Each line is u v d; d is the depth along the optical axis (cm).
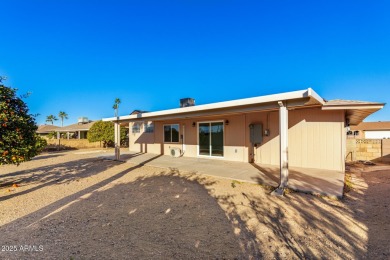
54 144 2359
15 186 633
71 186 640
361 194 539
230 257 269
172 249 288
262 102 619
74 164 1112
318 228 348
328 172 777
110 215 410
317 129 855
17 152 517
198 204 471
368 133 3244
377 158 1176
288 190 563
